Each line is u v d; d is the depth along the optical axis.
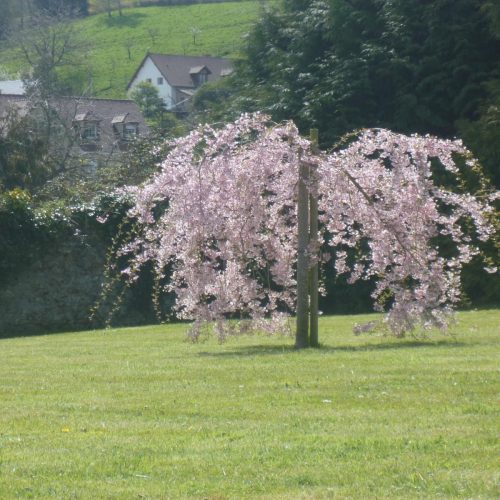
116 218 34.09
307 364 16.73
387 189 19.80
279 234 20.58
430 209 19.86
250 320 20.73
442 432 10.77
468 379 14.33
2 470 9.58
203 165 19.31
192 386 14.67
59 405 13.31
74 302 33.44
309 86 42.28
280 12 48.09
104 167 44.22
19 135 43.03
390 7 40.81
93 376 16.33
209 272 19.95
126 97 96.12
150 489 8.79
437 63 39.72
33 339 26.88
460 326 24.41
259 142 19.44
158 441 10.75
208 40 111.56
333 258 35.12
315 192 19.58
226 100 49.53
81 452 10.30
